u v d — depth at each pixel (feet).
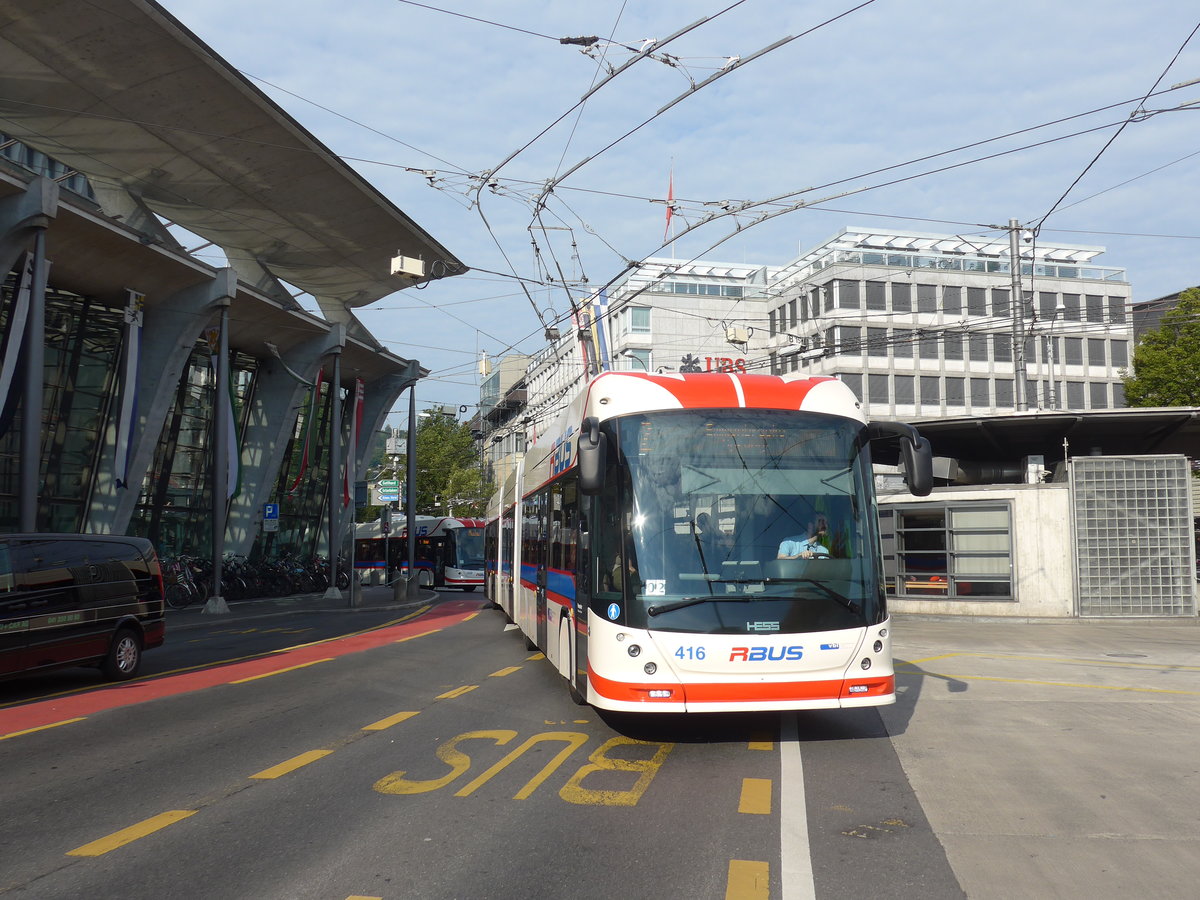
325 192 99.96
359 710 35.53
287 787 23.82
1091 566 79.71
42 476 94.84
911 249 234.38
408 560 147.02
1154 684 40.83
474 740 29.48
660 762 26.32
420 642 63.77
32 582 40.88
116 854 18.53
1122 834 19.20
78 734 31.27
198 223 107.86
